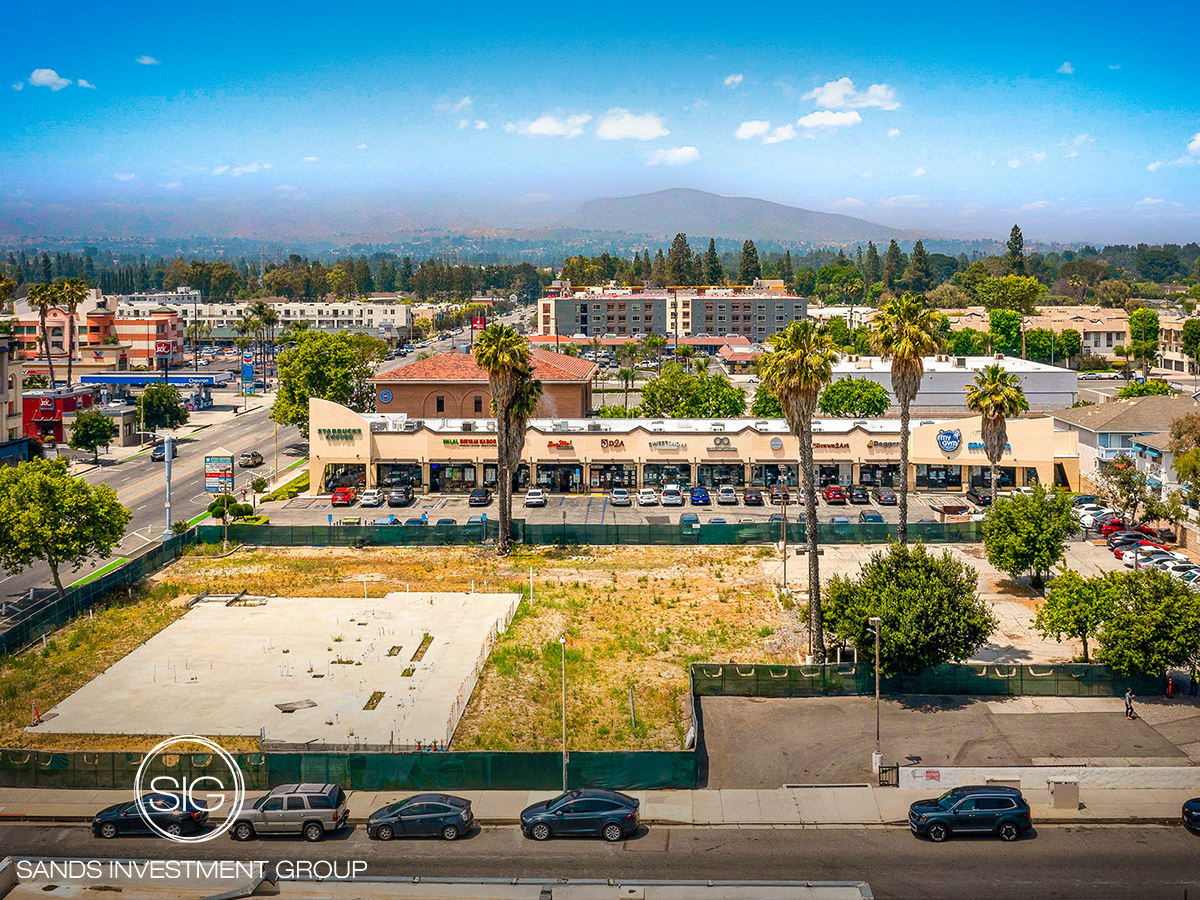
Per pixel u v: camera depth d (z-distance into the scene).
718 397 137.12
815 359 62.94
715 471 113.62
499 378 86.62
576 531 93.69
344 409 113.62
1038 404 153.00
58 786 47.41
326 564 87.31
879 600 57.44
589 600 76.50
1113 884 38.34
